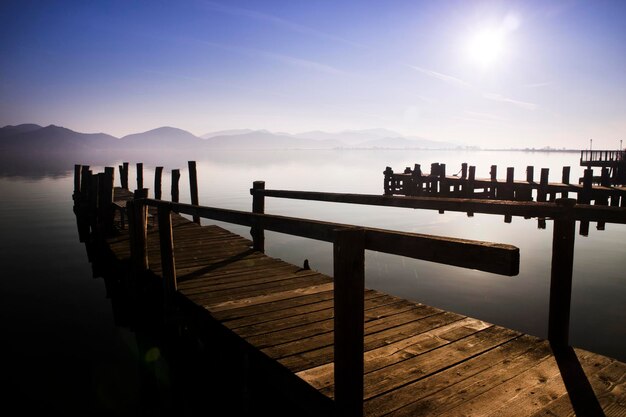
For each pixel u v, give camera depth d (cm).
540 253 1330
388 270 1176
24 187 3775
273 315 452
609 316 818
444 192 1784
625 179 1997
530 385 293
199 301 505
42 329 825
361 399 228
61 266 1284
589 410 261
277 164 9700
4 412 556
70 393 598
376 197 548
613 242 1466
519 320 802
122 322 855
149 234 1016
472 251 178
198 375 546
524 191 1475
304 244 1528
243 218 368
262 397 381
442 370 319
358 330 223
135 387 611
